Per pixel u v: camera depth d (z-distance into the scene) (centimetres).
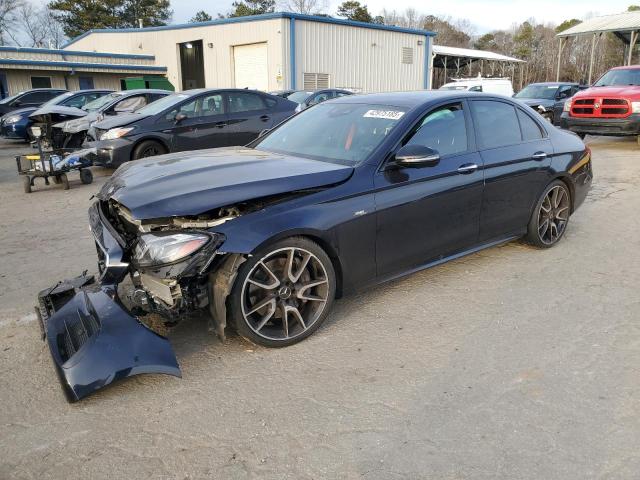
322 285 353
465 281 455
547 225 526
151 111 1013
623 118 1185
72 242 594
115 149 948
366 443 254
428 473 234
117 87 2981
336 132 419
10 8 5891
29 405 288
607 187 844
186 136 1009
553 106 1691
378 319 384
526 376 308
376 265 377
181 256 294
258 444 255
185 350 342
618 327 368
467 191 424
